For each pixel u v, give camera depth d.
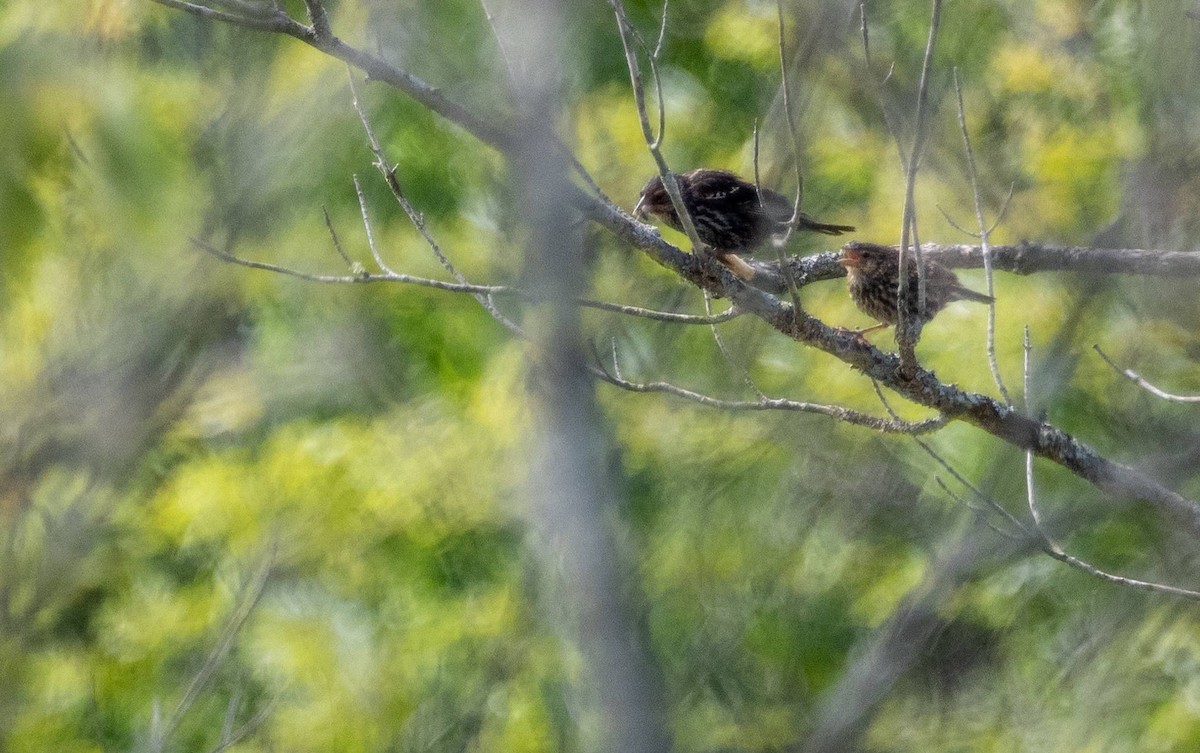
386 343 16.31
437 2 14.07
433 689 13.92
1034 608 11.88
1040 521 8.80
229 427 14.16
